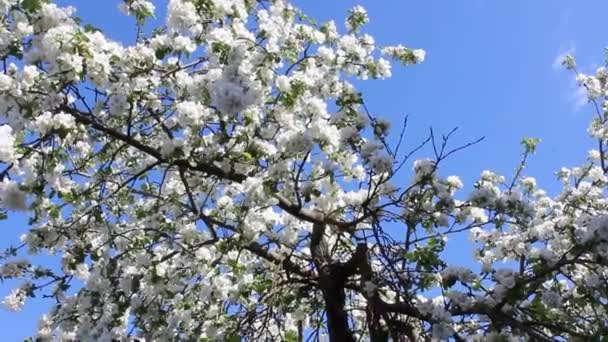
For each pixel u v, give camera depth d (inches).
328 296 269.4
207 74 227.9
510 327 228.7
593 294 232.1
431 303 219.9
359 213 273.4
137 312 258.8
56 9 215.5
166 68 246.2
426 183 244.5
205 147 239.3
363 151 234.8
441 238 247.1
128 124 243.9
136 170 270.2
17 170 220.8
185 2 227.0
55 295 276.4
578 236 241.1
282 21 257.0
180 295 263.1
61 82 210.8
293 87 234.4
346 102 257.1
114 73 237.3
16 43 214.2
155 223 271.3
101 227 278.2
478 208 257.4
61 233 264.2
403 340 239.3
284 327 287.1
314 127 225.5
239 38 232.1
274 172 230.4
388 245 252.2
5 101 205.6
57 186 234.4
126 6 240.5
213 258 274.2
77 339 258.7
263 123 242.2
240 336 256.4
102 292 259.4
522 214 247.6
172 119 241.8
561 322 238.2
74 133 233.6
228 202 286.4
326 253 285.0
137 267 266.5
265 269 282.5
